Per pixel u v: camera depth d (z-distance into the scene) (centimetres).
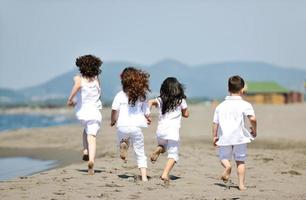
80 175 1592
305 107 9219
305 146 2877
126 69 1530
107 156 2266
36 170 2112
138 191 1304
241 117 1351
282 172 1739
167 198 1209
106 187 1360
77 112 1617
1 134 4256
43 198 1190
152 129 4556
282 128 4284
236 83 1366
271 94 15762
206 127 4800
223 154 1370
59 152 2895
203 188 1375
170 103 1457
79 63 1625
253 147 2847
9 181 1462
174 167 1842
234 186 1420
